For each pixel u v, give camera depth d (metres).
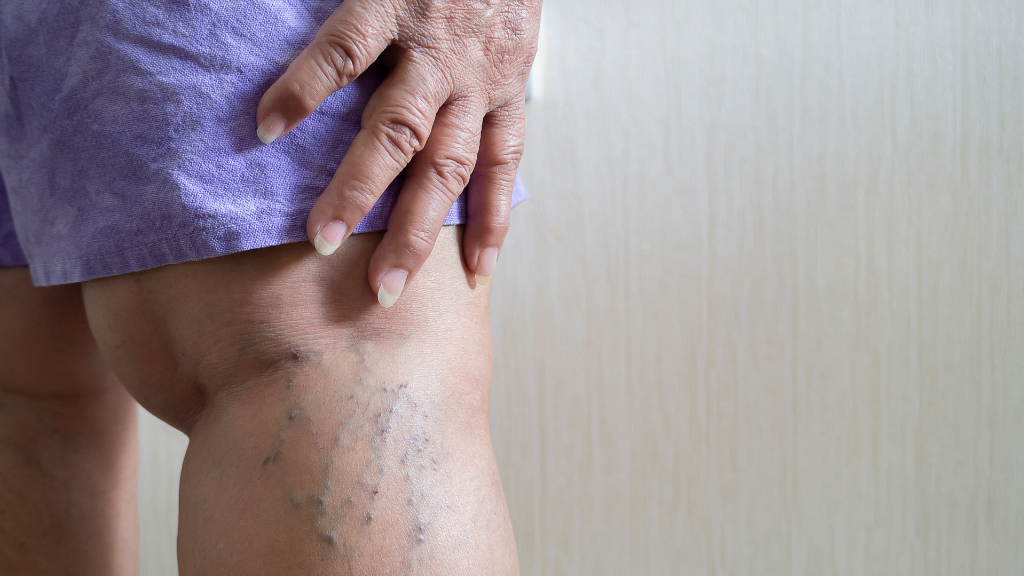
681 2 0.89
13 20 0.42
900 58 0.85
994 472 0.86
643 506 0.92
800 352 0.88
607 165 0.91
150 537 0.96
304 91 0.37
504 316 0.95
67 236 0.42
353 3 0.38
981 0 0.84
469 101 0.44
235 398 0.39
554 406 0.94
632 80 0.90
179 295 0.39
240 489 0.37
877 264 0.87
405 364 0.40
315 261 0.39
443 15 0.41
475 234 0.47
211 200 0.37
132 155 0.38
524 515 0.95
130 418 0.66
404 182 0.42
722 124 0.89
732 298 0.89
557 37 0.92
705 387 0.90
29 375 0.59
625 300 0.92
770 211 0.88
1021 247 0.85
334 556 0.35
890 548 0.88
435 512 0.37
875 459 0.88
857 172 0.87
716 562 0.91
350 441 0.37
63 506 0.61
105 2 0.38
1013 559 0.86
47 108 0.41
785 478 0.89
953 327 0.86
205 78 0.37
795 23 0.86
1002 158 0.85
